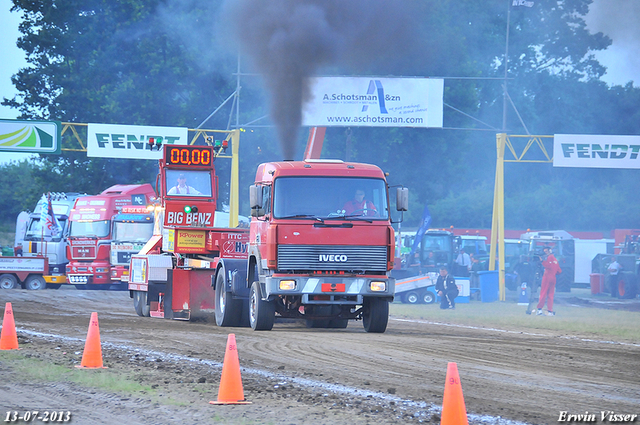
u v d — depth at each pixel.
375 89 81.12
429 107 81.62
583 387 22.98
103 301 69.88
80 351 30.50
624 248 104.19
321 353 29.67
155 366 26.38
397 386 22.61
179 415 18.45
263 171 39.78
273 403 19.84
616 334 42.16
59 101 139.50
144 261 51.06
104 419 18.14
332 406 19.53
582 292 112.38
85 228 90.88
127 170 140.12
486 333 41.88
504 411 19.27
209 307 48.06
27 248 99.31
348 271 36.97
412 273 81.38
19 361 27.19
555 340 37.78
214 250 48.16
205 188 52.00
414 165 130.38
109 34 141.25
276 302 39.31
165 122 133.75
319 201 37.09
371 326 39.41
